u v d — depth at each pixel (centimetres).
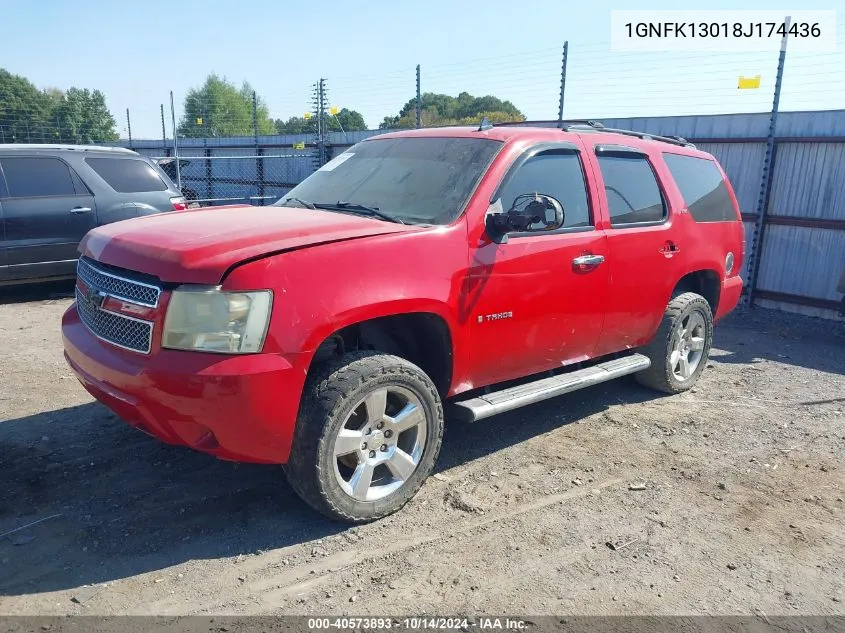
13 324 746
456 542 348
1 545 329
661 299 532
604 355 509
